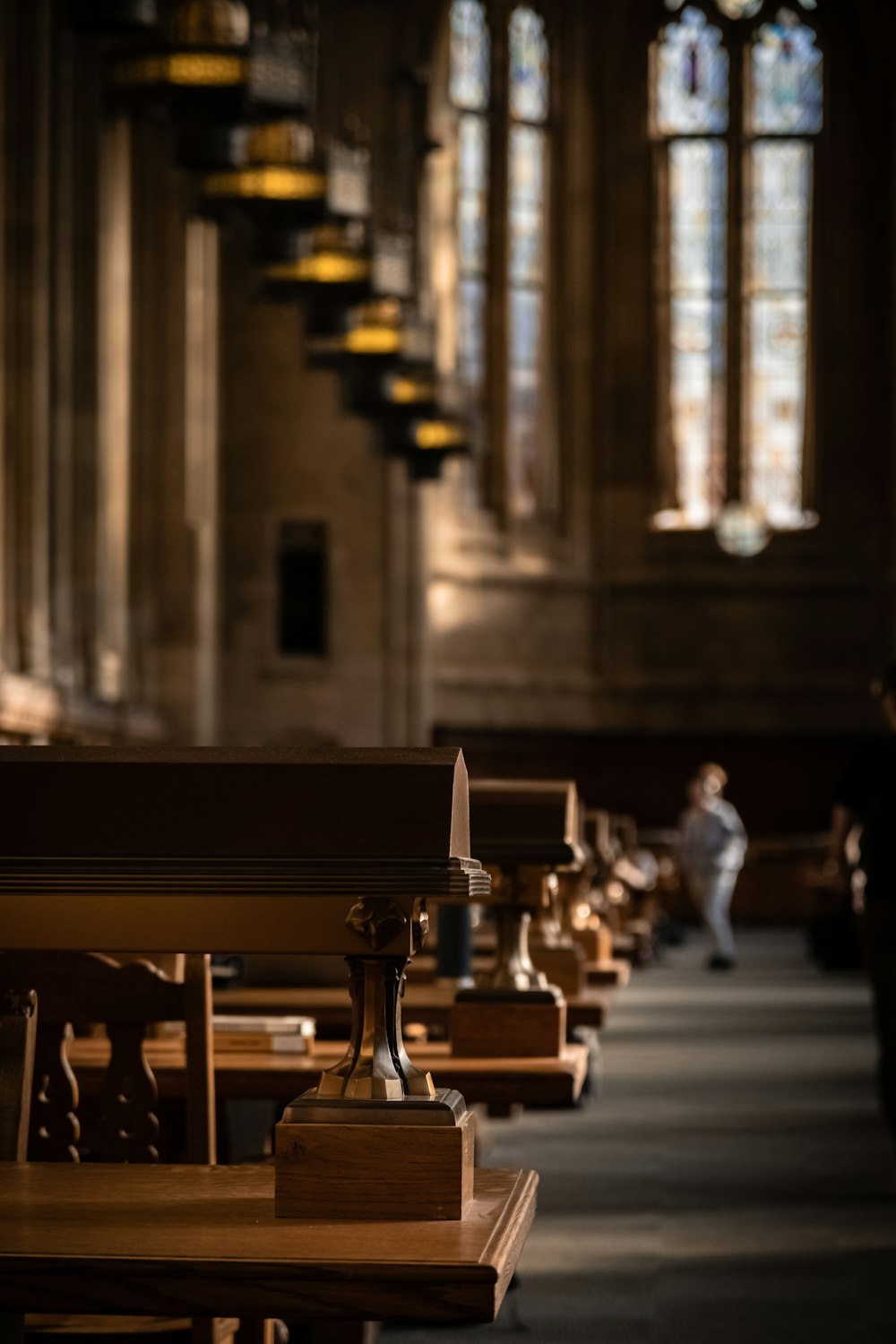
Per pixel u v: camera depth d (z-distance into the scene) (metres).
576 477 36.44
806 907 33.09
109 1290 2.90
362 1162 3.21
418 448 25.20
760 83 36.25
